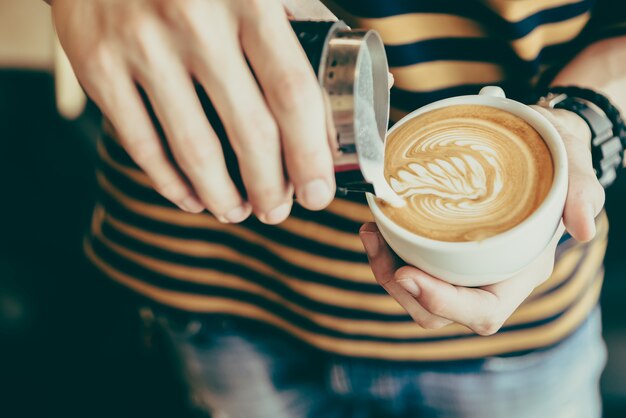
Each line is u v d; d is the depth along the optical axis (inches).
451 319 17.1
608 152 19.4
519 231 15.6
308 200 14.2
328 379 26.2
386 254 18.0
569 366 25.8
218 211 15.1
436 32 19.7
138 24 13.4
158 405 40.6
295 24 14.4
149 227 23.7
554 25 20.6
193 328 25.9
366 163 15.4
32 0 54.7
